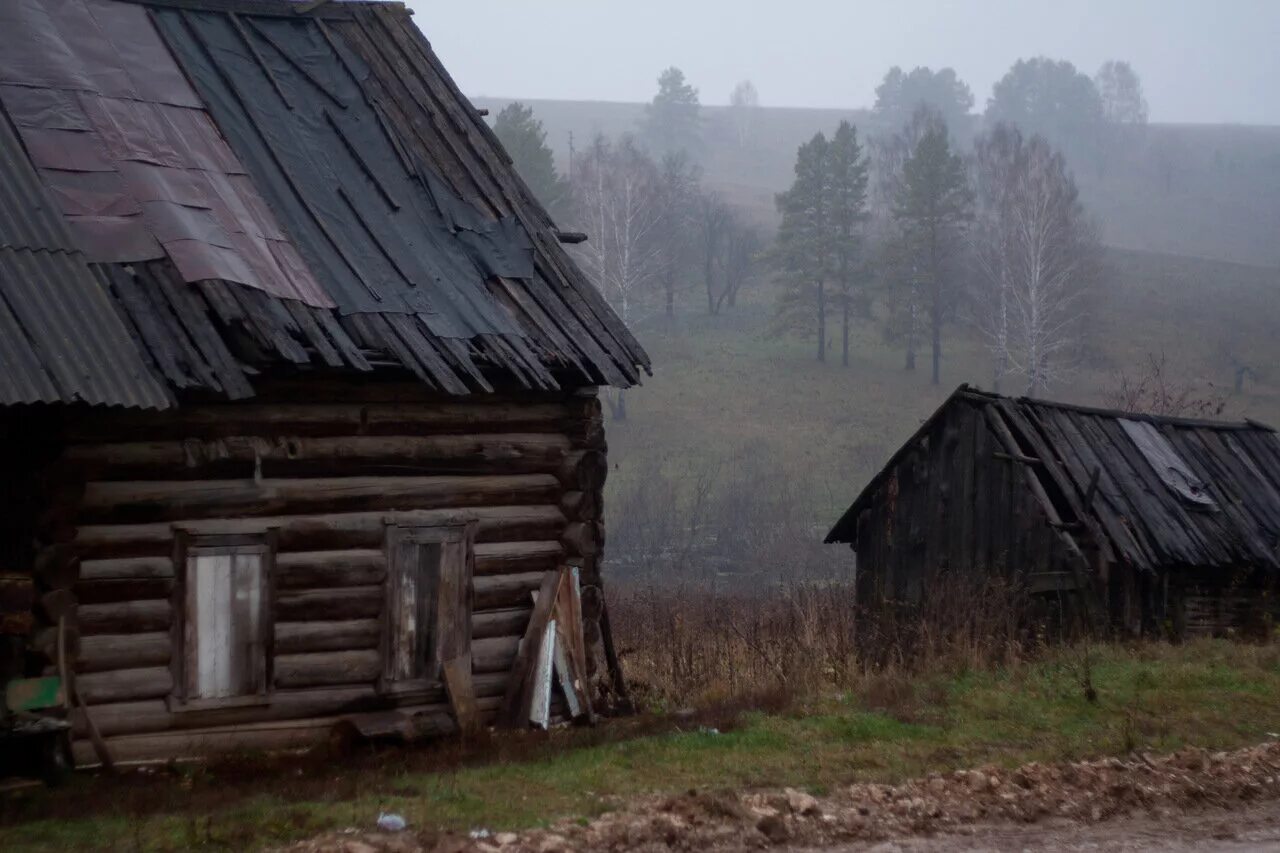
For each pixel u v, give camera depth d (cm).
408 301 1588
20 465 1291
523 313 1691
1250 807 1184
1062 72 19400
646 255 9056
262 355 1396
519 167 8156
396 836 999
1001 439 2397
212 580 1424
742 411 7262
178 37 1758
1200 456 2662
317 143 1753
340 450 1512
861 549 2728
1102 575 2222
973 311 9106
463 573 1599
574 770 1278
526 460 1656
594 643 1703
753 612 2348
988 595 2253
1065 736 1435
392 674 1535
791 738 1415
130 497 1377
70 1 1697
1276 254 13600
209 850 976
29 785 1198
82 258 1347
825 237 8550
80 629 1345
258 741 1444
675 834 1027
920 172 8594
